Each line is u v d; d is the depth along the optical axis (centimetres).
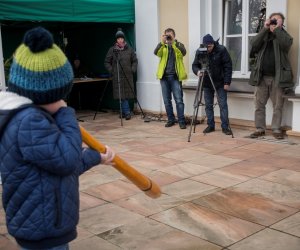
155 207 402
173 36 772
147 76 908
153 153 605
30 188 172
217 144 643
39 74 167
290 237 332
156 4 862
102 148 199
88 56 1050
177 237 338
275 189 441
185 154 593
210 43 672
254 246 319
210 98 715
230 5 776
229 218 372
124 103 884
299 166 520
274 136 664
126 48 870
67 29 1084
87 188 461
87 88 1066
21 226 175
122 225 364
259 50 651
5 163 172
